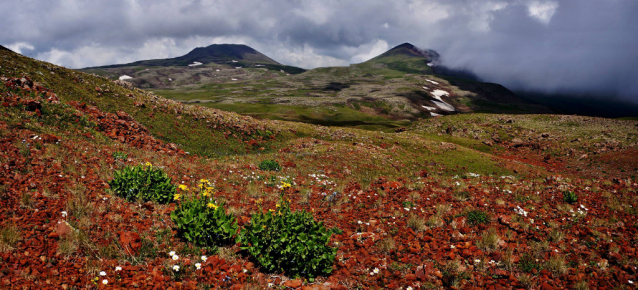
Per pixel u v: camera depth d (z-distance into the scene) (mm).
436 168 34031
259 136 42469
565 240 8766
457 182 16703
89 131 21797
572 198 12734
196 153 31312
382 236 8859
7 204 6957
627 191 15031
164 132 33125
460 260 7266
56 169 10445
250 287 5508
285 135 46750
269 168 20891
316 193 14797
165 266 5820
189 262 6141
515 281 6387
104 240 6328
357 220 10500
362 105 199750
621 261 7359
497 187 15641
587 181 18562
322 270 6574
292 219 6988
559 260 7062
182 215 7664
